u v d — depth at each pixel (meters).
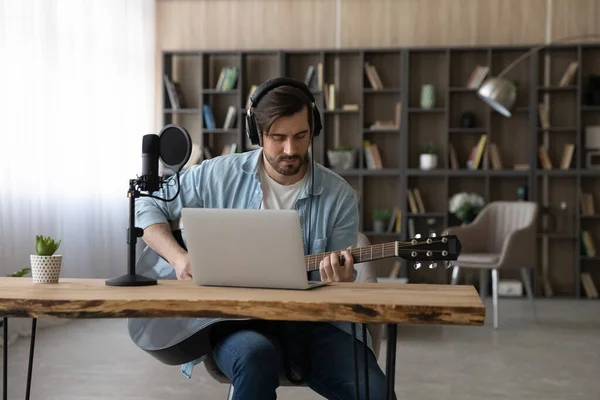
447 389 3.96
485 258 6.19
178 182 2.17
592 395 3.88
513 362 4.62
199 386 4.02
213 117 7.98
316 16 8.10
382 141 8.05
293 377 2.29
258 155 2.48
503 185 7.93
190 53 7.95
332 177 2.49
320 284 2.01
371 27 8.04
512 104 7.09
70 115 6.15
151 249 2.46
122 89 7.04
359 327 2.27
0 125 5.19
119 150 7.00
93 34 6.50
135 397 3.76
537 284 7.76
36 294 1.79
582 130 7.79
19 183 5.40
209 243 1.94
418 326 5.86
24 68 5.48
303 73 8.13
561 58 7.84
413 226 7.83
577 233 7.57
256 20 8.17
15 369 4.30
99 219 6.63
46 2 5.75
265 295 1.79
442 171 7.68
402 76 7.77
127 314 1.73
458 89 7.71
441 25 7.96
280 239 1.89
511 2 7.88
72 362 4.52
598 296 7.67
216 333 2.21
